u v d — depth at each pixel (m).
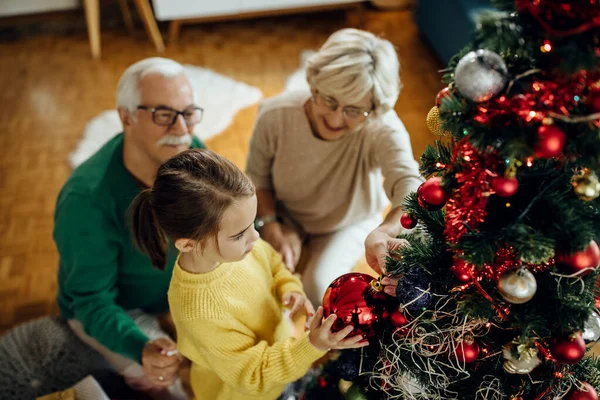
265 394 1.18
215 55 3.04
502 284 0.71
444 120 0.71
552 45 0.63
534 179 0.75
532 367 0.79
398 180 1.38
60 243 1.40
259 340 1.16
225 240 0.94
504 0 0.66
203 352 1.08
